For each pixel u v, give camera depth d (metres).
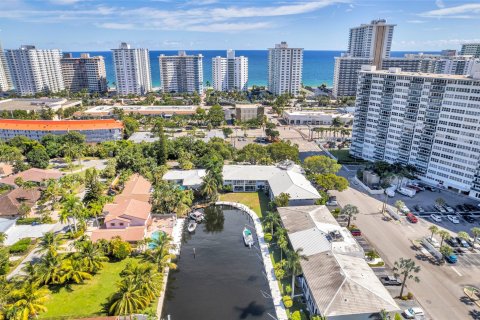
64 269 74.12
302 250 74.62
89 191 112.06
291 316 68.00
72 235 93.19
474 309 69.38
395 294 73.12
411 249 90.06
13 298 63.19
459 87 119.62
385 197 123.06
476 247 90.88
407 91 138.25
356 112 165.75
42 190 118.31
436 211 112.00
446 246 84.69
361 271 72.62
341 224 102.12
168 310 71.19
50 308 68.19
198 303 73.31
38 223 101.88
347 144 191.75
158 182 124.38
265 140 197.00
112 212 100.75
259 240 96.44
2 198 107.50
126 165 143.25
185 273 83.75
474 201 120.12
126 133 197.50
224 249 94.31
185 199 109.19
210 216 112.81
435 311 68.62
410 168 134.88
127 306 64.88
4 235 87.75
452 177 128.00
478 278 78.69
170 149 157.25
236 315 69.94
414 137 139.62
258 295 76.00
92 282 76.06
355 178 139.38
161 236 84.75
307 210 98.44
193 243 97.44
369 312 61.84
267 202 118.94
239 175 127.19
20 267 81.44
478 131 117.06
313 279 70.62
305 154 174.00
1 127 177.00
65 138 166.00
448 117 124.88
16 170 139.50
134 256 86.06
